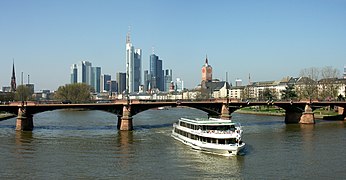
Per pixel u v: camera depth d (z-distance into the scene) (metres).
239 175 62.53
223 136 80.44
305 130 124.81
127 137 104.12
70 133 112.12
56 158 74.75
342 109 180.12
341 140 100.00
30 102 121.62
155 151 82.81
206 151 81.81
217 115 146.25
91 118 177.12
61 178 60.16
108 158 75.06
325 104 157.88
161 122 154.62
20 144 90.50
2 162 70.94
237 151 78.38
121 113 125.50
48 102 128.25
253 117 188.12
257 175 62.66
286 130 124.75
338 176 62.22
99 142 94.88
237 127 98.31
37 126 132.25
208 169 66.38
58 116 192.88
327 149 85.94
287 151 83.38
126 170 65.38
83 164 69.69
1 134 107.88
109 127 131.12
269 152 82.19
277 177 61.44
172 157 76.44
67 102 131.25
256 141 98.25
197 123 88.19
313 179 60.47
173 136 104.00
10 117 170.75
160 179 59.88
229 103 146.00
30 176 61.28
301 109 152.38
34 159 73.75
